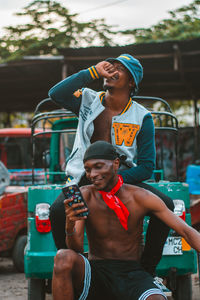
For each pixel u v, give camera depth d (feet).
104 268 8.96
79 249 8.71
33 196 13.60
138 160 10.63
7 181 21.68
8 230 21.16
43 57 38.37
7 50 48.21
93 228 9.24
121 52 37.22
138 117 10.71
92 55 37.93
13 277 20.95
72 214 8.14
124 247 9.21
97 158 8.64
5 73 44.06
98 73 10.46
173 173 51.55
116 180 9.00
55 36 48.14
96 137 10.84
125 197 9.16
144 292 8.25
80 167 10.75
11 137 39.93
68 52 37.19
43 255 13.07
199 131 52.47
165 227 10.34
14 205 21.49
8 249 21.38
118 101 10.60
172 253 13.03
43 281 14.02
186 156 52.49
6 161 39.55
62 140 20.51
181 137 52.80
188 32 47.65
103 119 10.75
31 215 13.60
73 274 8.53
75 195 8.16
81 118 10.76
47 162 20.38
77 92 10.79
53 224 10.93
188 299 13.94
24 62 39.63
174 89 53.11
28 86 50.75
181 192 13.57
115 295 8.60
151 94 54.95
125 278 8.78
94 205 9.20
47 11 48.03
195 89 52.03
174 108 70.38
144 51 37.04
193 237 8.66
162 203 9.08
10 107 61.72
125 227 8.98
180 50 36.81
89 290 8.65
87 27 48.19
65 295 8.21
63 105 10.81
